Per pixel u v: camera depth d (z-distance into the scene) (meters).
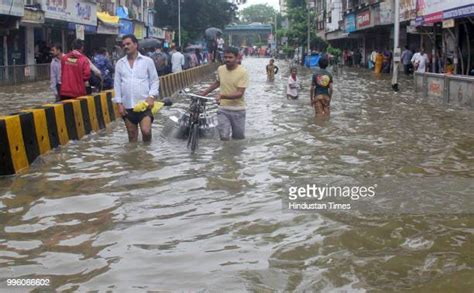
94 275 4.38
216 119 10.82
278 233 5.29
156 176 7.45
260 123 12.70
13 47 31.05
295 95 18.72
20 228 5.46
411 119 13.51
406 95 20.67
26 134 8.23
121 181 7.20
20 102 18.02
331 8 63.66
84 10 37.56
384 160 8.58
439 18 24.12
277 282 4.21
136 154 8.92
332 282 4.21
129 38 9.51
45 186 6.98
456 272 4.38
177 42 71.56
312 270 4.44
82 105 11.14
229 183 7.11
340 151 9.30
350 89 23.75
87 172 7.71
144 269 4.48
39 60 33.75
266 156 8.81
